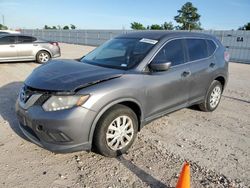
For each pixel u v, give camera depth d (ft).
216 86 18.20
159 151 12.57
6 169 10.62
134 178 10.38
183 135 14.56
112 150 11.58
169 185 10.03
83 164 11.19
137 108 12.49
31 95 10.93
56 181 10.02
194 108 19.26
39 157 11.60
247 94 25.53
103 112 10.75
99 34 106.73
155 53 13.29
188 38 15.80
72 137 10.29
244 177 10.78
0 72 31.17
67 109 10.12
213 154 12.57
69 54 60.08
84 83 10.59
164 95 13.56
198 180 10.41
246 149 13.29
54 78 11.16
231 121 17.26
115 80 11.29
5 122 15.16
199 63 15.96
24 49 38.24
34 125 10.62
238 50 66.39
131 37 15.21
